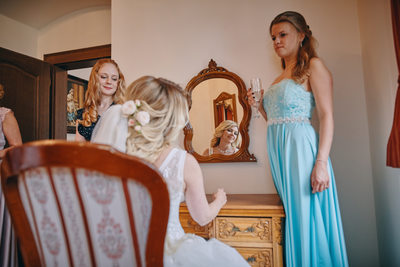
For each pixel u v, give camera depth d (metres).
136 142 1.00
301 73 1.39
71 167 0.64
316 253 1.27
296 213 1.33
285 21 1.53
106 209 0.68
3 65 2.64
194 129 2.06
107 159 0.63
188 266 0.90
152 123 1.02
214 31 2.13
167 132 1.08
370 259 1.75
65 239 0.71
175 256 0.92
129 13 2.35
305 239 1.26
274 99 1.50
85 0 2.96
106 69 2.02
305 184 1.31
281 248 1.38
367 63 1.75
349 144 1.82
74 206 0.68
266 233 1.41
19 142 2.14
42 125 2.88
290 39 1.52
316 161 1.29
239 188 1.98
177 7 2.23
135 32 2.31
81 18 3.16
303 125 1.40
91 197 0.67
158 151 1.03
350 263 1.78
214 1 2.15
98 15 3.10
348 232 1.80
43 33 3.35
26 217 0.74
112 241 0.70
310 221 1.30
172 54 2.21
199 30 2.16
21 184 0.71
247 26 2.06
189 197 1.12
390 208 1.53
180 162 1.07
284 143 1.42
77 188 0.67
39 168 0.66
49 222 0.71
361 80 1.83
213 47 2.12
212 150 2.02
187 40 2.18
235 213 1.43
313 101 1.46
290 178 1.37
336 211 1.35
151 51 2.26
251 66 2.03
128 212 0.68
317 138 1.41
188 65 2.16
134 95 1.07
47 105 2.95
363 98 1.82
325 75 1.35
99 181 0.66
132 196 0.67
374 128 1.69
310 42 1.48
